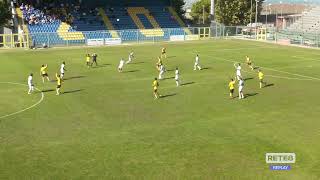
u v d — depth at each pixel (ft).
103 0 331.57
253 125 104.27
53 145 91.45
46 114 115.14
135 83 154.81
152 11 338.34
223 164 80.84
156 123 106.42
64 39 282.77
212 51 241.96
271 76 167.94
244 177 75.31
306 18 355.77
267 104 124.47
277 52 237.45
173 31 314.76
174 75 169.78
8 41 267.18
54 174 77.05
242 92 133.90
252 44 275.18
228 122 106.93
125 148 89.40
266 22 390.01
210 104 124.77
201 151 87.30
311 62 201.77
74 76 168.25
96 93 139.33
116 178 75.20
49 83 154.81
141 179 74.69
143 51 243.81
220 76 167.63
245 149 88.17
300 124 104.78
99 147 90.07
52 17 297.94
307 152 86.28
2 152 87.66
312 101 127.75
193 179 74.59
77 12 311.47
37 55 227.61
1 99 131.64
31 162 82.53
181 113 115.34
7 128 103.09
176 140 93.91
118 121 108.27
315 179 74.38
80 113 115.96
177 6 374.22
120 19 319.68
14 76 168.25
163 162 81.97
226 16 369.09
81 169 79.10
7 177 75.92
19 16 289.53
